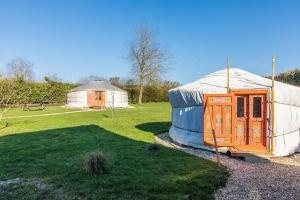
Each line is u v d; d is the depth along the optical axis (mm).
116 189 5055
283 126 8867
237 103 9133
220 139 8039
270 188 5328
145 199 4652
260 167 6938
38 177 5773
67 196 4781
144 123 16328
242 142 9047
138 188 5109
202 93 9242
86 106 31141
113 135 11609
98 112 24047
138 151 8273
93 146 9039
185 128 10117
